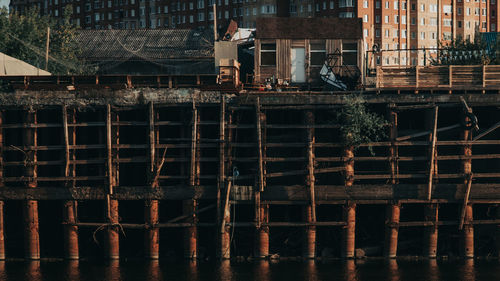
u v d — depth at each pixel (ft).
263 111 142.72
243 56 207.00
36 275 131.85
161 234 150.10
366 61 180.45
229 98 142.61
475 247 149.18
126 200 148.87
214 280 126.93
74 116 143.54
